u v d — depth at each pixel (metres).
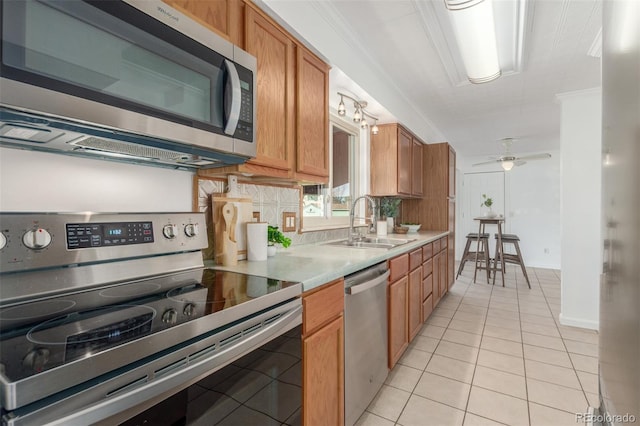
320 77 1.83
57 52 0.72
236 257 1.46
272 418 1.00
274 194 1.95
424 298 2.78
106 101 0.81
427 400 1.80
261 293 0.97
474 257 5.32
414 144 3.69
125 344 0.60
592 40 2.17
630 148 0.42
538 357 2.31
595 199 2.86
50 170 0.98
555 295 3.99
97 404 0.55
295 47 1.63
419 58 2.40
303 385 1.15
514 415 1.67
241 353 0.84
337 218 2.86
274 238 1.72
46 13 0.70
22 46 0.67
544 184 6.15
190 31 1.02
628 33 0.43
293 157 1.61
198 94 1.05
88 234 0.99
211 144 1.09
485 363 2.22
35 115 0.71
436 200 4.00
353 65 2.15
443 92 3.10
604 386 0.56
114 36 0.83
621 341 0.45
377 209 3.68
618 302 0.47
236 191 1.60
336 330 1.36
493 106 3.52
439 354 2.36
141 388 0.62
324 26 1.82
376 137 3.26
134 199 1.20
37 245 0.88
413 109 3.52
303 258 1.68
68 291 0.94
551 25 2.00
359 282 1.55
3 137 0.86
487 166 6.66
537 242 6.20
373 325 1.72
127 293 0.96
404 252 2.22
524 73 2.66
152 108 0.92
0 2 0.64
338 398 1.38
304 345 1.15
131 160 1.19
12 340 0.62
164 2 1.02
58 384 0.51
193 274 1.24
